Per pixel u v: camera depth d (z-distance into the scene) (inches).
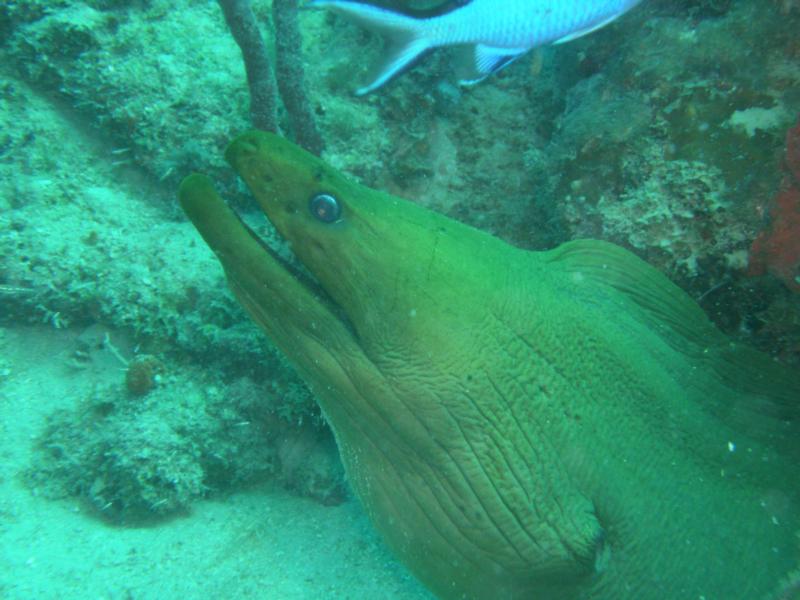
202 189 11.4
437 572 13.0
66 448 18.4
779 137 13.5
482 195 20.2
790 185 12.9
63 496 17.9
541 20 12.3
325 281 11.8
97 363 20.8
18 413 19.4
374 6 12.7
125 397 19.3
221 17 22.8
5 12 21.5
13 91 22.5
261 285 11.8
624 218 15.4
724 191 14.1
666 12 15.3
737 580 11.7
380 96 19.6
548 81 19.6
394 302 11.5
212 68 21.9
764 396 13.8
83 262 20.6
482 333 11.7
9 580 14.8
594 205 15.8
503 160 20.1
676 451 12.4
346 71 19.7
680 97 14.6
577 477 11.8
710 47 14.4
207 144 21.7
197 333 20.0
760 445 13.2
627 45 15.9
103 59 21.7
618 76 15.9
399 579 17.1
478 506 11.9
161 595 15.2
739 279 14.5
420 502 12.4
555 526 11.7
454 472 11.8
